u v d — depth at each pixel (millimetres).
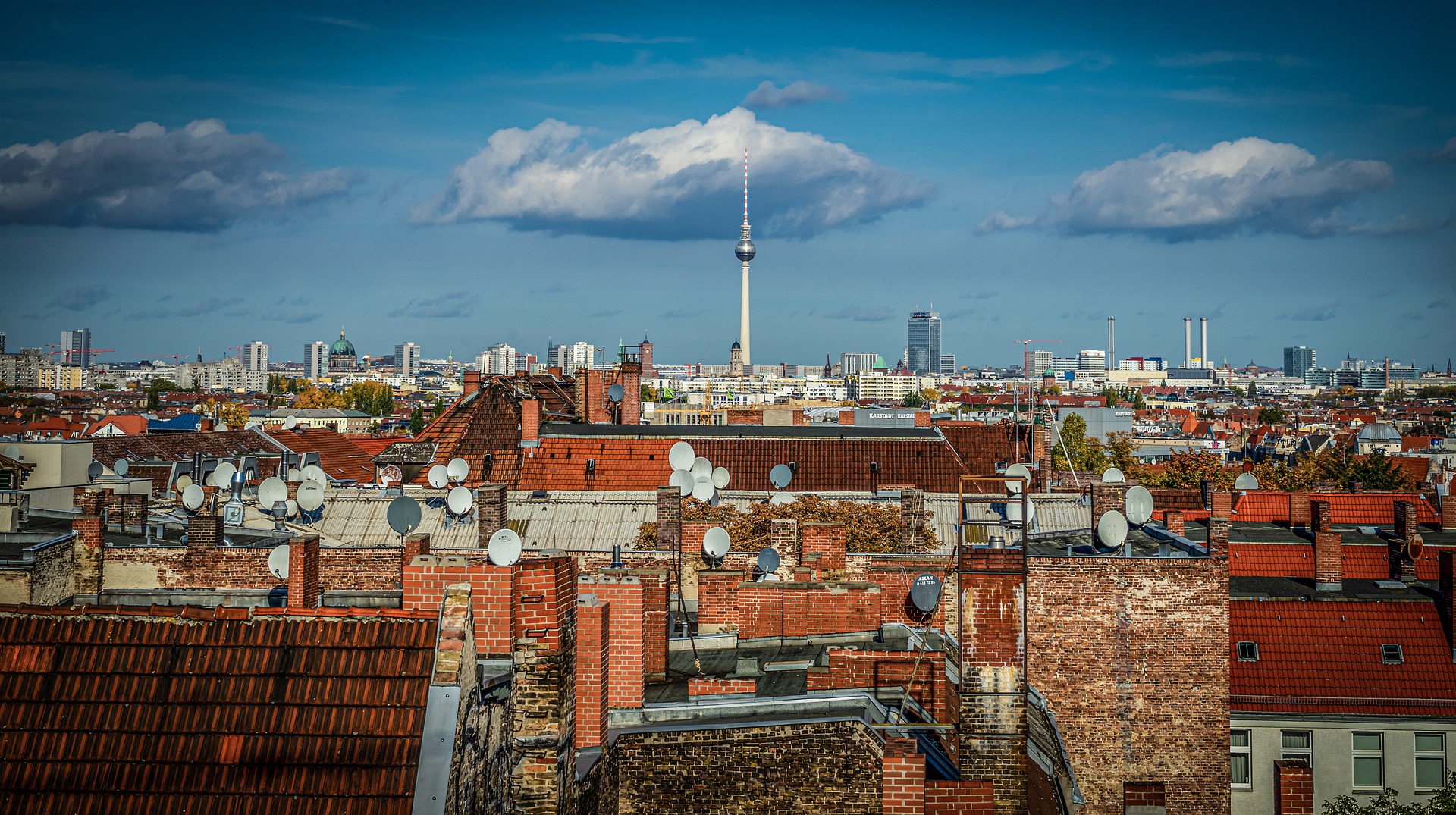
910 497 65375
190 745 18109
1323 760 48312
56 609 19797
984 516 74062
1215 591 38500
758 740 26719
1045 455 103000
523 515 73125
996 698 31922
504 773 20703
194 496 56469
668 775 26469
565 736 21906
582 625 24812
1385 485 143250
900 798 25891
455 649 18422
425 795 17562
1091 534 44438
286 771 17812
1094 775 38562
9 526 54250
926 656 31750
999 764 31688
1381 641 50406
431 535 68875
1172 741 38438
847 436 99875
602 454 97062
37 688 18734
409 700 18312
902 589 40344
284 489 58625
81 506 58719
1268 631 50969
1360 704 48344
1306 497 84250
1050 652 38812
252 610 19406
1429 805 45750
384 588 48062
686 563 51219
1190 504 86625
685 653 35625
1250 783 48500
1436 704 48500
